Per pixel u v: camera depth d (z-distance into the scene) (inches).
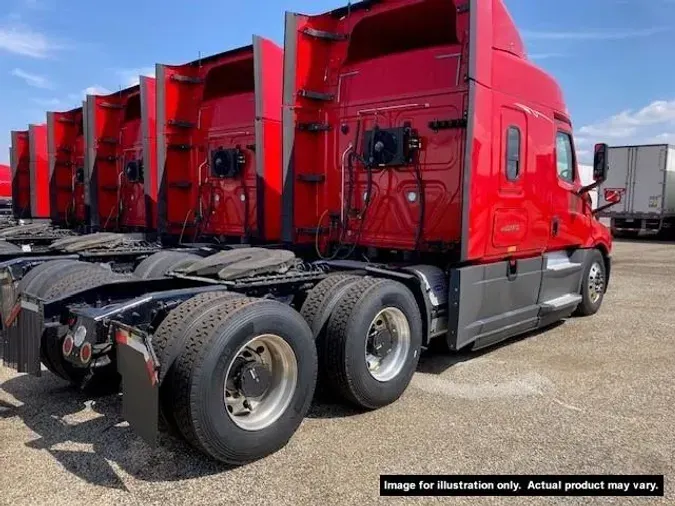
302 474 128.6
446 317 197.9
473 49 185.2
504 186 210.4
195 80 313.3
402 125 217.0
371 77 226.8
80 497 117.6
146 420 122.8
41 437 146.9
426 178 211.8
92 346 134.9
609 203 296.8
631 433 153.0
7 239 317.4
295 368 142.8
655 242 869.2
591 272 307.4
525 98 222.8
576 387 190.2
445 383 193.3
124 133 382.6
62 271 191.6
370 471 130.2
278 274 177.9
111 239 265.1
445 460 135.9
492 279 208.7
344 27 234.7
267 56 261.6
